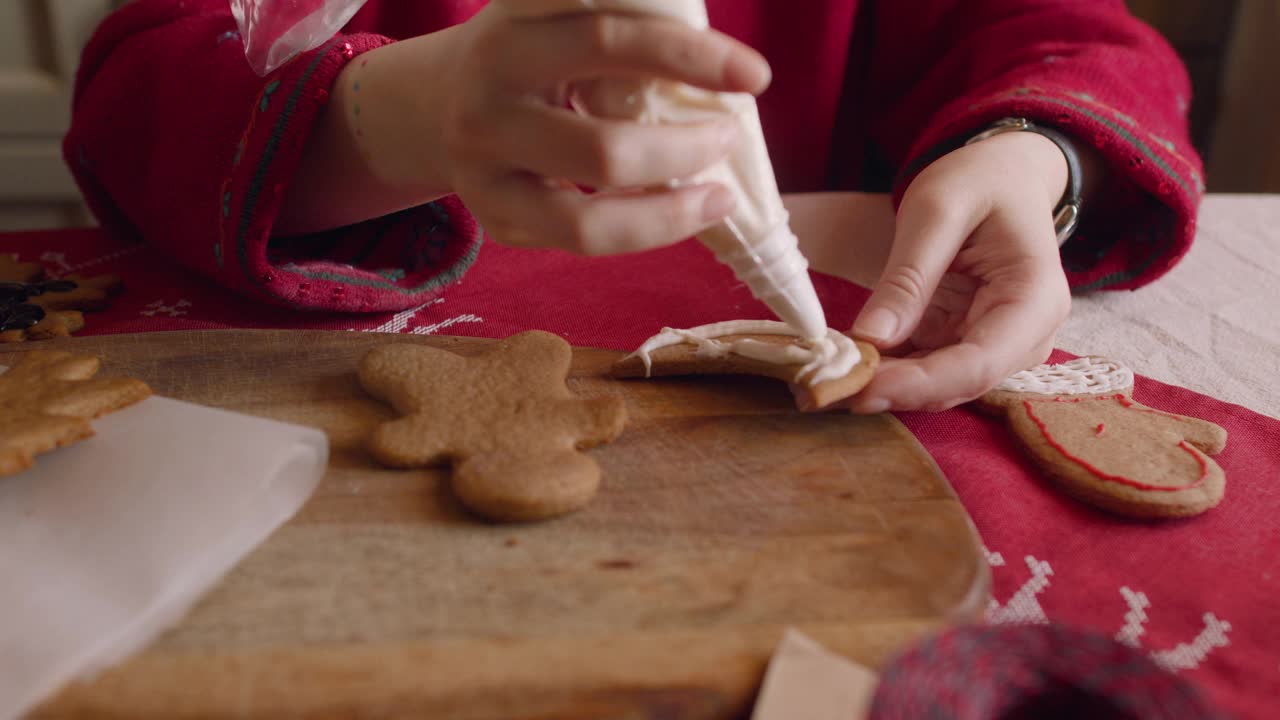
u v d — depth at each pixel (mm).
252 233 537
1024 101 607
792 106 903
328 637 389
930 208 520
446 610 399
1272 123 1228
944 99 807
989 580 417
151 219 613
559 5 397
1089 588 427
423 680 376
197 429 459
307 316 584
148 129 612
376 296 576
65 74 1008
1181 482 460
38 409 458
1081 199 611
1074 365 541
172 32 618
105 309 588
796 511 441
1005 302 505
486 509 433
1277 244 686
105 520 423
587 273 631
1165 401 525
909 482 456
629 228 417
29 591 396
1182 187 595
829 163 993
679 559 420
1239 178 1280
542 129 409
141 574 402
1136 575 432
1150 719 316
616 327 578
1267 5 1186
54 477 439
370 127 525
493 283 620
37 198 1062
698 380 519
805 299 458
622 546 426
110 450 450
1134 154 596
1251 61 1222
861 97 961
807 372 483
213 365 519
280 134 529
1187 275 648
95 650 377
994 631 329
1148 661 324
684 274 630
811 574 414
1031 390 519
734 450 473
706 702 375
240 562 415
